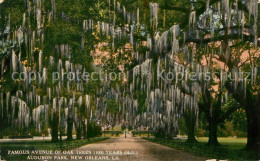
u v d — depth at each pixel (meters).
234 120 49.09
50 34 28.80
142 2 27.22
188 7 29.02
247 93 34.34
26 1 27.77
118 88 37.16
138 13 27.09
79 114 49.16
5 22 29.08
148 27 29.80
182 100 36.66
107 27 28.56
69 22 28.11
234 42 35.41
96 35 30.72
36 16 27.94
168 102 37.50
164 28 28.88
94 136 90.81
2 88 31.47
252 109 34.06
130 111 43.78
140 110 46.53
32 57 29.92
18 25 28.81
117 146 50.91
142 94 36.50
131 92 35.25
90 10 28.33
